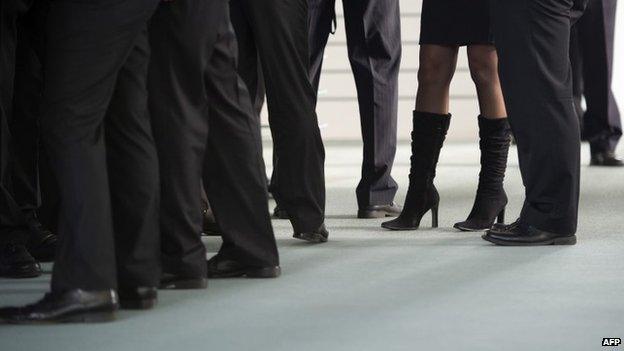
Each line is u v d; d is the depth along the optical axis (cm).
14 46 733
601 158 1441
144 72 607
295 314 607
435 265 754
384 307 624
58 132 575
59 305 582
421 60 898
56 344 543
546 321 588
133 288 616
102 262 586
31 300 655
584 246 824
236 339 552
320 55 1011
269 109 802
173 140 649
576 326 577
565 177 816
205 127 659
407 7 1862
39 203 824
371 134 993
